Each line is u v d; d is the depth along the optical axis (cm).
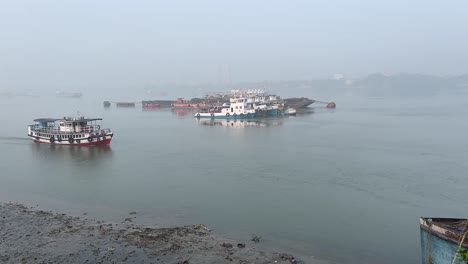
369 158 6069
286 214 3647
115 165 5897
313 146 7275
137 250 2781
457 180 4728
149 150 7144
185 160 6184
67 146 7569
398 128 9875
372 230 3256
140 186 4681
